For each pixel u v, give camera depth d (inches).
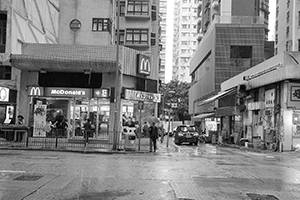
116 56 876.0
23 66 911.7
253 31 1951.3
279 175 444.8
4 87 924.6
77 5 1454.2
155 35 1934.1
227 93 1280.8
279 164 587.8
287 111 909.2
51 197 297.1
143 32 1877.5
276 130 951.6
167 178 399.9
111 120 942.4
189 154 782.5
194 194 318.3
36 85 954.1
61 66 904.3
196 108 2442.2
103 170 448.5
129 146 825.5
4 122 933.8
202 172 454.9
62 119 941.8
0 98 917.8
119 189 333.4
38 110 913.5
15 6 968.9
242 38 1943.9
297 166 561.0
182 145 1212.5
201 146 1179.3
